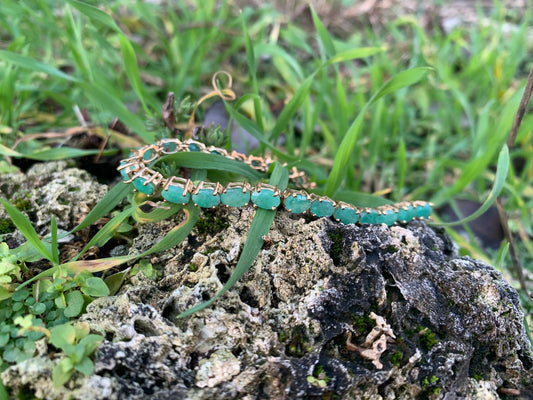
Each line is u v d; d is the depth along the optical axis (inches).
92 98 5.2
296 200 3.9
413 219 4.4
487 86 7.2
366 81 7.7
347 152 4.3
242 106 6.6
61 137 5.6
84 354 3.0
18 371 3.0
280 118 4.9
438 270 3.8
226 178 4.4
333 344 3.5
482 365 3.6
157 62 7.5
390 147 6.6
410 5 9.6
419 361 3.4
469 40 8.8
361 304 3.6
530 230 5.6
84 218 3.9
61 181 4.5
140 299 3.5
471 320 3.6
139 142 5.4
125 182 3.8
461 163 5.7
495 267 4.4
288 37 6.5
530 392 3.6
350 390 3.3
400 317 3.5
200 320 3.4
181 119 4.9
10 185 4.5
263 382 3.2
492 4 9.8
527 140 6.4
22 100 5.7
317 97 5.9
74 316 3.4
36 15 6.1
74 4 4.5
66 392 3.0
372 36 8.3
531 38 8.7
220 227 4.0
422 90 7.2
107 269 3.8
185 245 3.9
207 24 7.0
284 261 3.7
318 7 9.1
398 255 3.8
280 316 3.5
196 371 3.2
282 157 4.8
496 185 4.1
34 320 3.3
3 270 3.4
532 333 4.3
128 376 3.2
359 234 3.8
